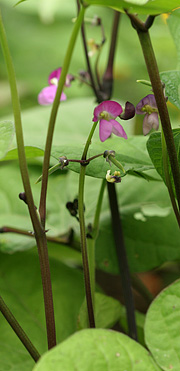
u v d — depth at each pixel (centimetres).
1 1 144
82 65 132
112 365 46
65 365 45
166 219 68
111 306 63
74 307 68
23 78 131
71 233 68
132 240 67
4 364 60
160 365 50
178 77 52
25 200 48
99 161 53
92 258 57
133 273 70
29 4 144
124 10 46
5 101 123
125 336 48
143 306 75
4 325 64
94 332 47
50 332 48
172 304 52
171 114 95
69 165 51
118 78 130
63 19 145
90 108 80
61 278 71
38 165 83
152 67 47
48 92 59
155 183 71
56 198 77
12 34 140
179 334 51
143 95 127
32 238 72
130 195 70
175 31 58
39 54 137
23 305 68
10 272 72
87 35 136
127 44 138
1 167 84
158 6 45
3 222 75
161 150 51
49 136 47
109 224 69
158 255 67
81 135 75
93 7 140
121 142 57
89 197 72
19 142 47
